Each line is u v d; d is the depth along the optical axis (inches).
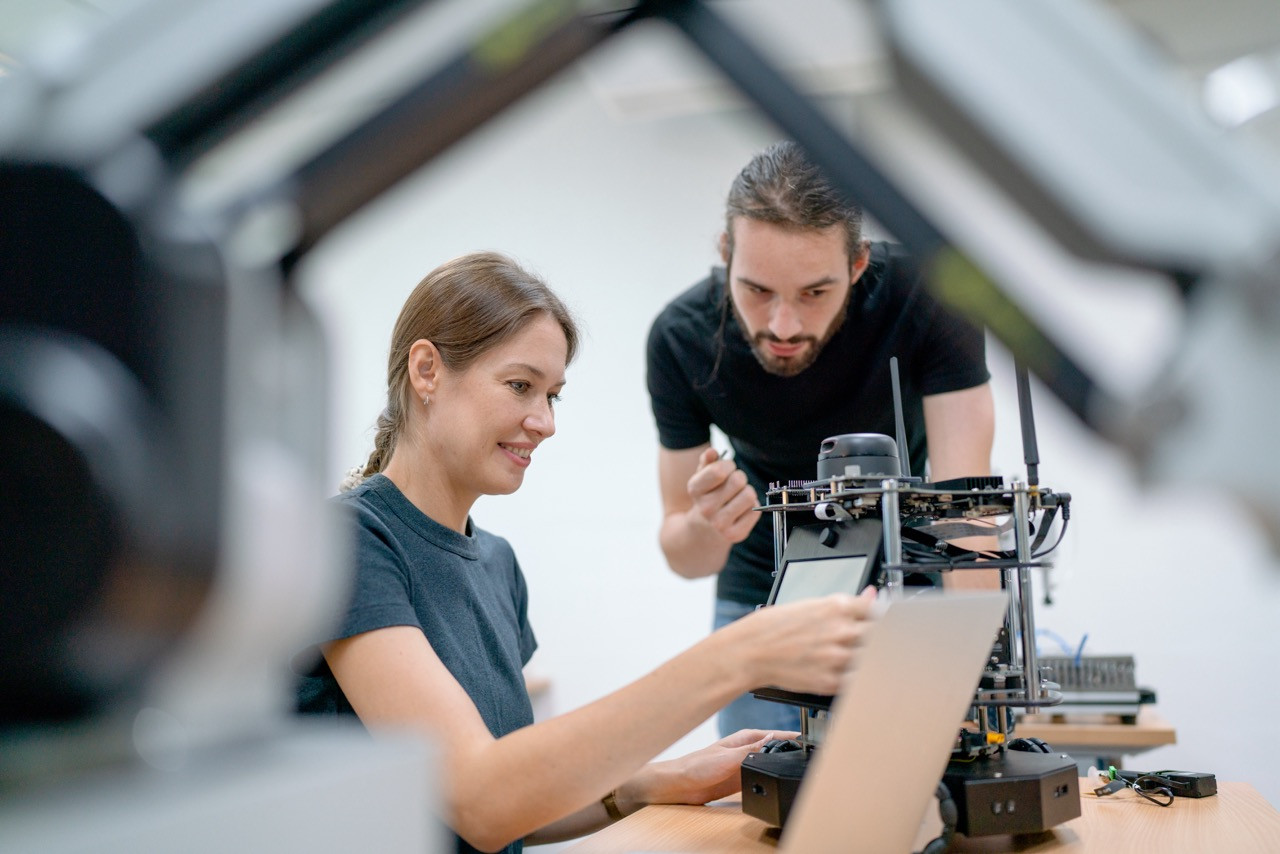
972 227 14.7
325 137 16.0
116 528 14.3
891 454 46.3
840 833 34.5
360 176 16.3
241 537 15.1
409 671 45.4
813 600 39.0
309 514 16.8
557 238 168.1
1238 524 14.1
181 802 15.2
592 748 39.9
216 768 17.0
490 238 170.2
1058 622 142.2
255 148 16.2
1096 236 13.1
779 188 68.4
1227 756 136.4
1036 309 14.4
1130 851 43.4
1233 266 13.0
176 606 15.0
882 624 28.8
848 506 46.1
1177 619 139.0
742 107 15.7
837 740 30.3
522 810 40.6
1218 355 13.3
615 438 161.5
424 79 15.8
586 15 15.8
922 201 14.8
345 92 16.3
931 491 43.3
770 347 73.9
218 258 15.0
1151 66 13.8
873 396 81.1
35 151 14.8
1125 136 13.3
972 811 42.7
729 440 91.4
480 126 16.6
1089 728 99.7
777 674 38.5
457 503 59.6
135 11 15.6
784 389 82.5
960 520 47.6
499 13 15.6
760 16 15.7
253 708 18.8
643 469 160.2
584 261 166.4
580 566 160.2
